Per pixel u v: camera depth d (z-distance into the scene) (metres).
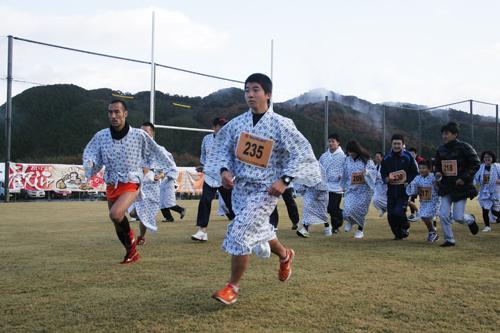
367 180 6.48
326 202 6.57
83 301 2.80
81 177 17.45
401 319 2.45
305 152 2.83
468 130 41.22
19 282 3.31
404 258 4.41
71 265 3.99
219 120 6.00
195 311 2.59
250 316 2.50
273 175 2.88
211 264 4.05
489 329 2.30
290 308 2.64
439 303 2.76
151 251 4.84
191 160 36.22
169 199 8.68
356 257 4.46
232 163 2.98
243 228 2.68
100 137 4.17
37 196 16.67
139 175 4.21
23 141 46.41
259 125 2.85
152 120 16.16
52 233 6.51
